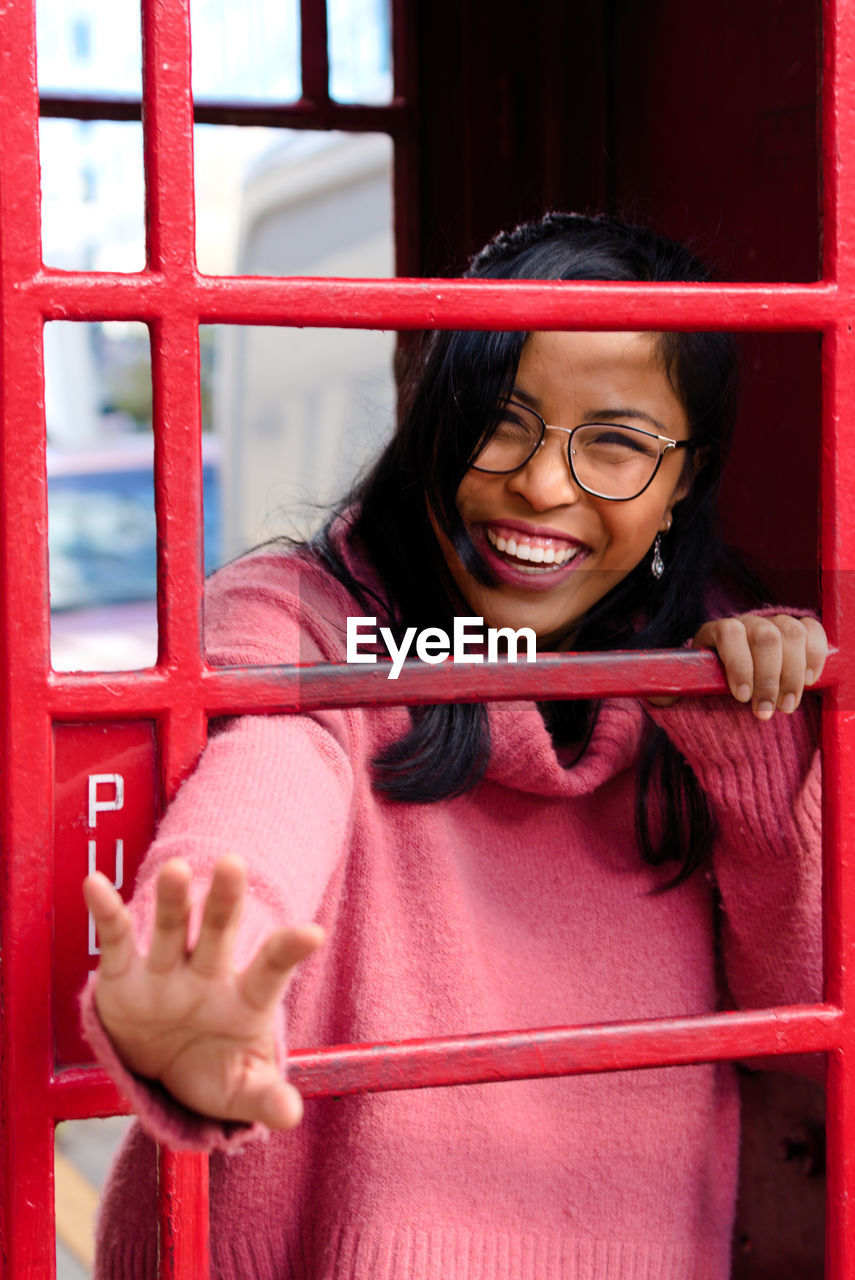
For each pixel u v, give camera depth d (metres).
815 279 1.48
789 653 1.00
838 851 1.01
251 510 5.02
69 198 5.77
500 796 1.25
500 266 1.26
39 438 0.80
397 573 1.20
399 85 1.97
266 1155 1.12
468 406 1.14
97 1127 3.42
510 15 1.90
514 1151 1.15
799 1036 0.99
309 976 1.09
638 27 1.79
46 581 0.81
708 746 1.16
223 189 5.34
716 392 1.25
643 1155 1.21
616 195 1.84
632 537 1.18
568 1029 0.93
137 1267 1.16
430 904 1.14
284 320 0.83
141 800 0.86
